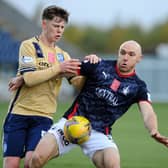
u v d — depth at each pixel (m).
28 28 115.81
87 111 22.39
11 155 23.27
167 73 119.62
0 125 53.84
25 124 23.39
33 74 22.62
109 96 22.23
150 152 38.88
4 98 104.62
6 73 108.62
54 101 23.59
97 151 22.30
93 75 22.38
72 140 22.12
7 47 107.62
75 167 31.56
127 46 22.25
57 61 23.62
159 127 57.78
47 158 22.06
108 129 22.58
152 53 171.88
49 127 23.38
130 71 22.50
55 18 23.28
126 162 34.25
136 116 74.06
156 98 120.12
